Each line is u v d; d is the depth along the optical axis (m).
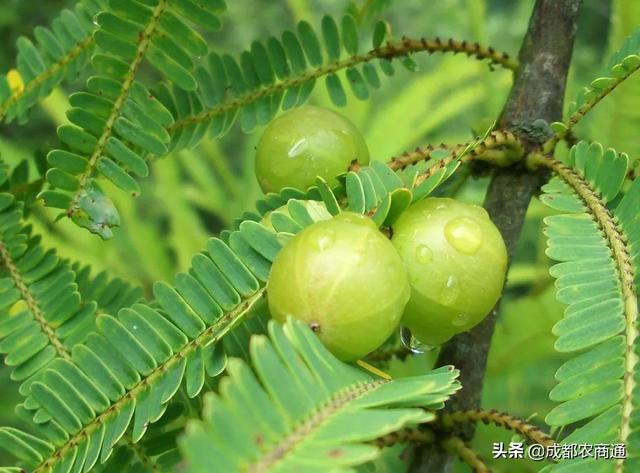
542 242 0.38
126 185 0.27
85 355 0.25
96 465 0.26
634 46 0.27
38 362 0.27
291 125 0.27
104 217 0.27
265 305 0.25
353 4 0.33
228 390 0.20
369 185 0.25
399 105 0.47
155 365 0.25
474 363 0.28
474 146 0.25
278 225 0.25
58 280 0.28
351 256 0.22
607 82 0.26
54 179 0.27
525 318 0.37
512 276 0.46
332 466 0.19
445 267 0.24
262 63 0.30
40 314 0.28
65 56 0.30
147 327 0.25
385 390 0.21
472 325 0.24
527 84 0.29
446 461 0.27
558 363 0.39
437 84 0.47
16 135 0.63
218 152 0.50
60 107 0.43
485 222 0.24
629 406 0.22
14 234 0.28
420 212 0.24
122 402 0.25
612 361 0.23
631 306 0.23
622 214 0.25
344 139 0.27
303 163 0.27
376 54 0.30
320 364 0.21
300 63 0.30
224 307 0.25
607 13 0.80
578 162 0.26
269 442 0.19
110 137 0.27
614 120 0.33
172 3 0.26
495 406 0.39
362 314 0.22
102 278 0.30
